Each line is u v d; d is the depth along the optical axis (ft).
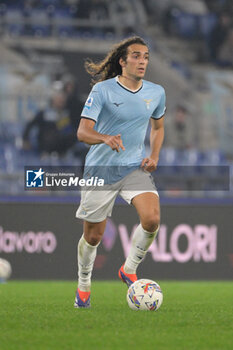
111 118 58.70
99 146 58.23
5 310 58.95
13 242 112.06
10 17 170.30
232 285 104.94
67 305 65.36
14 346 37.58
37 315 53.83
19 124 159.84
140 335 42.09
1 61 167.02
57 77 166.61
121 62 59.36
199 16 178.91
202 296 82.79
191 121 169.89
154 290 57.52
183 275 115.24
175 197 115.85
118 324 47.44
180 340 40.34
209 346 38.32
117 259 113.70
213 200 117.39
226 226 116.88
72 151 157.99
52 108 162.40
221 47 177.99
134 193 58.29
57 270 112.88
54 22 171.53
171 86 174.09
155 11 178.19
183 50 177.78
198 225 116.16
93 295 81.76
